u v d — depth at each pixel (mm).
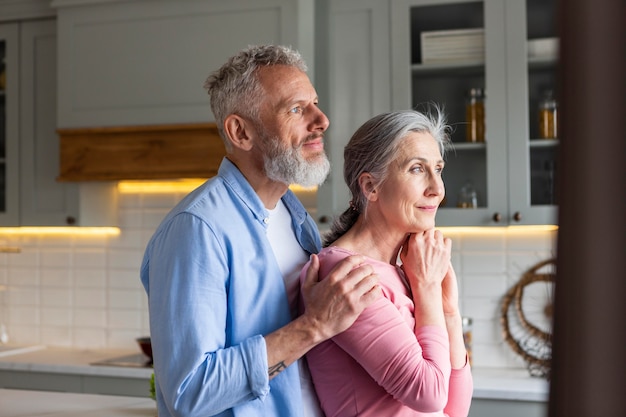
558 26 389
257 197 1520
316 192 3645
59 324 4277
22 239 4355
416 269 1494
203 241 1377
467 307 3668
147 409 2412
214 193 1473
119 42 3547
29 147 3938
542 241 3584
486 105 3297
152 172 3490
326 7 3449
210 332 1336
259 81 1521
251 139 1538
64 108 3621
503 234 3633
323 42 3447
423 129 1523
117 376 3539
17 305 4367
